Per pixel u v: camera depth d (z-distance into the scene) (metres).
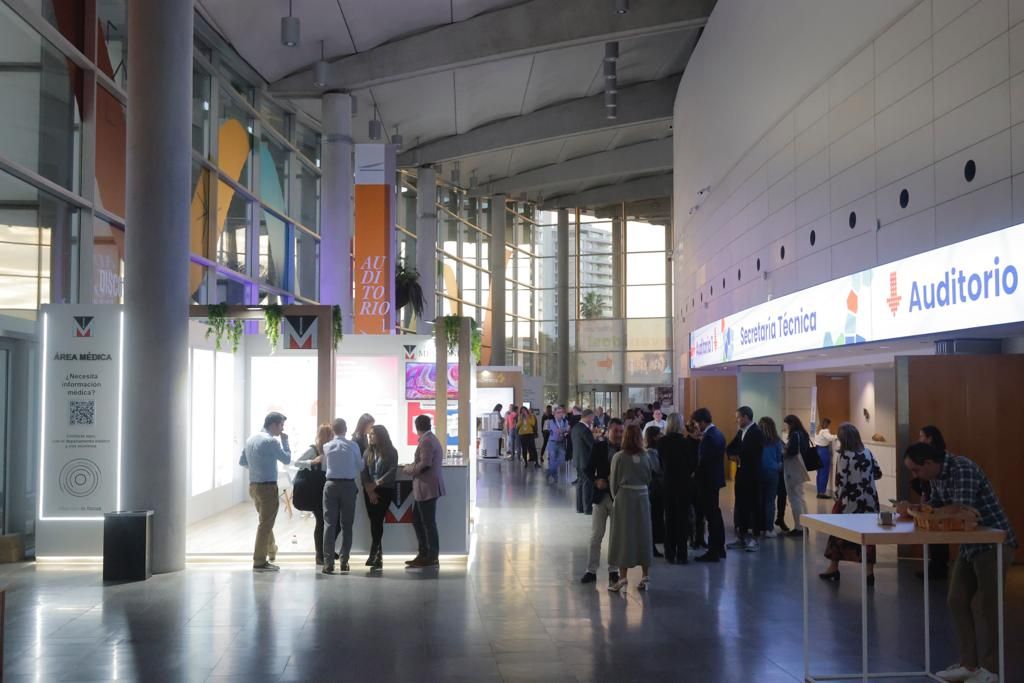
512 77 24.34
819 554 10.84
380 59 20.12
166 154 9.88
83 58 12.12
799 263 14.12
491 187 37.31
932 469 6.05
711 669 6.23
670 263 44.50
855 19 11.86
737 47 18.16
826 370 17.17
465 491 10.48
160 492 9.77
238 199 19.14
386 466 10.00
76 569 9.97
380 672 6.16
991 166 8.63
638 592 8.74
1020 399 9.68
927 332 9.52
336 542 10.35
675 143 28.17
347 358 15.12
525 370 45.06
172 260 9.92
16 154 10.68
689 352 24.88
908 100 10.34
